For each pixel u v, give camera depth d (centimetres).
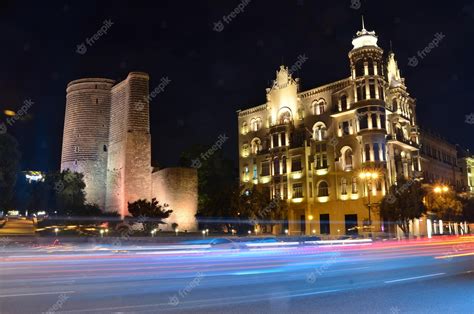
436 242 5012
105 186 7969
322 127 7269
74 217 6800
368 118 6544
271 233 6931
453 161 9906
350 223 6638
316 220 7025
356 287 1453
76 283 1535
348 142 6825
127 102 7494
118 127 7794
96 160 7944
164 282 1561
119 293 1327
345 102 7025
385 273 1858
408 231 5838
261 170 8025
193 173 7231
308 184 7119
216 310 1077
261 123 8275
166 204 6488
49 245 4112
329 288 1432
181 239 5303
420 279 1653
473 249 3716
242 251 3147
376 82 6650
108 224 6575
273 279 1653
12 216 8131
